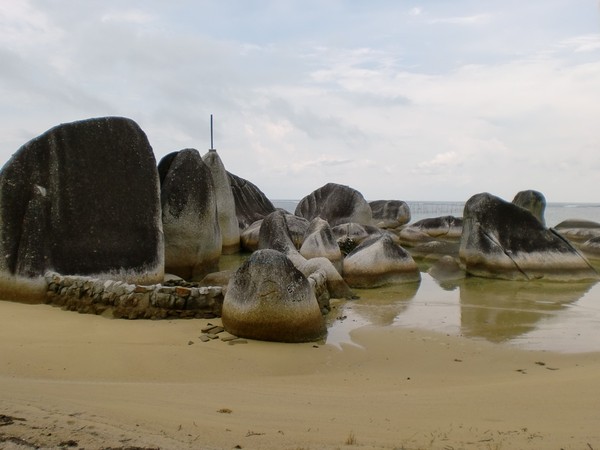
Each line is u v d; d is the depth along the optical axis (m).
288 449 3.77
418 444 3.93
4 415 4.09
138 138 12.34
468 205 17.17
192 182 13.90
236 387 5.76
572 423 4.39
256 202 26.19
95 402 4.68
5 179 10.35
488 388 5.82
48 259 10.13
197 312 9.05
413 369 7.20
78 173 11.22
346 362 7.45
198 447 3.71
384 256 14.98
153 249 11.87
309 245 15.44
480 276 16.31
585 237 24.89
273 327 8.14
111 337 7.68
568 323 10.39
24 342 7.17
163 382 5.96
